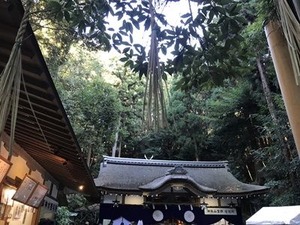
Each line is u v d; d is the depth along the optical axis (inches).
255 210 479.2
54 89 79.9
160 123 41.8
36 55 62.0
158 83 43.9
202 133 585.9
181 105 560.4
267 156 394.0
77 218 527.2
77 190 314.3
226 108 496.7
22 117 112.8
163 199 400.8
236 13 80.0
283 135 347.6
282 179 396.2
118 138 597.0
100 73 515.8
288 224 231.9
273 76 400.2
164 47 81.0
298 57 34.7
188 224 403.5
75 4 88.2
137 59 85.4
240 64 95.2
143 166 495.2
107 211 395.2
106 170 462.3
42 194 191.5
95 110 443.8
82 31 88.4
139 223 381.7
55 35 279.0
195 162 504.4
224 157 594.2
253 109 484.4
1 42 65.2
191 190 379.2
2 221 139.5
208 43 83.5
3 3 48.1
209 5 78.5
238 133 526.6
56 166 200.4
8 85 30.6
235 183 438.9
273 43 69.2
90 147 475.8
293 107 62.9
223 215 409.1
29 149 161.5
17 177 153.1
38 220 210.8
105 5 84.2
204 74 89.4
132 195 403.9
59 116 100.9
